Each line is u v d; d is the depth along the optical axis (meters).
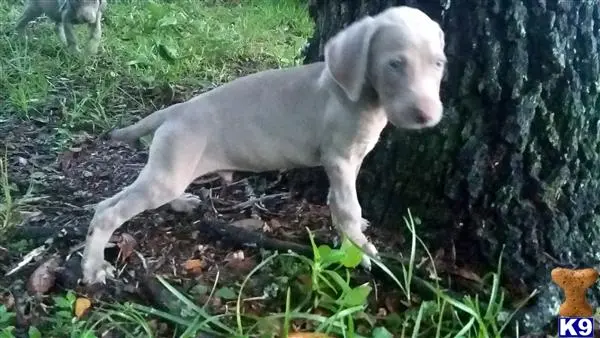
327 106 0.69
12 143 1.07
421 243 0.76
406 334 0.69
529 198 0.76
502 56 0.72
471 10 0.72
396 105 0.62
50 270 0.76
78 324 0.68
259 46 1.50
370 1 0.79
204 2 1.81
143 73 1.31
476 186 0.76
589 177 0.76
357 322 0.69
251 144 0.71
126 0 1.69
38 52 1.36
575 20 0.71
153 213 0.85
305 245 0.79
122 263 0.77
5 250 0.80
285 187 0.90
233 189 0.91
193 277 0.75
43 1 1.35
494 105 0.74
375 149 0.80
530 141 0.74
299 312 0.69
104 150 1.06
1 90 1.22
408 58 0.61
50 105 1.19
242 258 0.78
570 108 0.73
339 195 0.71
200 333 0.67
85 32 1.48
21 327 0.69
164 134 0.71
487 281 0.75
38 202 0.91
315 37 0.89
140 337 0.67
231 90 0.72
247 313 0.70
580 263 0.76
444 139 0.76
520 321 0.69
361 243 0.73
